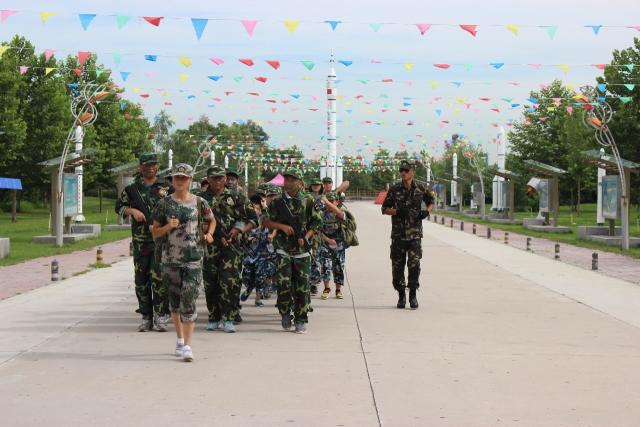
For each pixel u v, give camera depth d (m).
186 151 82.06
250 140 91.50
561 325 10.28
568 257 21.72
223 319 9.82
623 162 24.98
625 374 7.49
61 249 23.92
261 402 6.45
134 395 6.64
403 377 7.33
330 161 78.50
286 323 9.89
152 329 9.77
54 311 11.34
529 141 62.38
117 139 58.81
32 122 49.06
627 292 13.83
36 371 7.49
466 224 44.97
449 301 12.66
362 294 13.66
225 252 9.82
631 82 41.78
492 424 5.88
